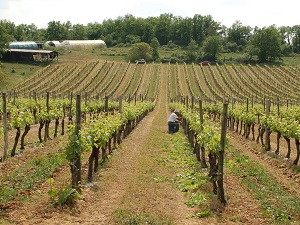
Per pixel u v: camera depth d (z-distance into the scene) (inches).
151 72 4094.5
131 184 507.5
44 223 352.2
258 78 3818.9
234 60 5098.4
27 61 4153.5
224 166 619.5
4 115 636.1
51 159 615.2
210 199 447.8
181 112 1322.6
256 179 542.0
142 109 1473.9
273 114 921.5
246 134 1048.8
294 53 6053.2
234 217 387.5
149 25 7258.9
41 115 804.6
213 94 3257.9
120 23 7549.2
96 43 5826.8
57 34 7101.4
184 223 372.8
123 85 3526.1
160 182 526.3
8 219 356.2
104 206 418.3
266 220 378.6
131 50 4815.5
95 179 533.3
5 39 4033.0
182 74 4069.9
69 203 406.9
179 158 704.4
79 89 3198.8
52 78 3511.3
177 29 7303.2
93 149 526.0
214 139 479.5
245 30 7076.8
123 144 868.6
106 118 693.3
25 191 441.1
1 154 674.8
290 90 3309.5
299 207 413.1
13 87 3090.6
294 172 601.3
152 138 999.6
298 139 653.3
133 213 387.2
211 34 6796.3
